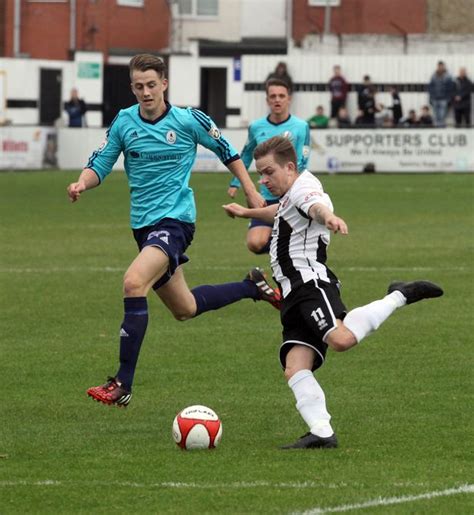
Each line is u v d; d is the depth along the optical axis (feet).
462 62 269.44
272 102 92.68
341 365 68.74
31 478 45.80
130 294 55.83
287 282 50.49
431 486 43.83
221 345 75.61
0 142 248.52
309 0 317.83
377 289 96.68
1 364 70.13
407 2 314.76
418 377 65.21
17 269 111.04
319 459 48.03
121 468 47.14
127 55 320.29
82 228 146.30
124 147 59.82
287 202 50.57
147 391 63.00
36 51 316.81
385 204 173.99
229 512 40.88
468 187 203.41
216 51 310.86
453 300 91.09
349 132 241.14
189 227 59.36
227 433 53.57
